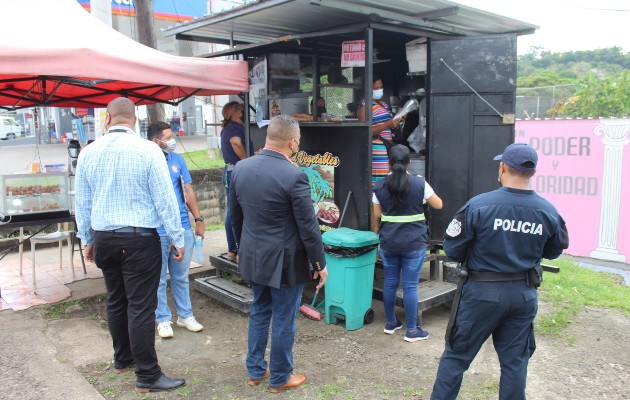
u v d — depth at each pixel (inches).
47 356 148.8
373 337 171.6
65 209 207.6
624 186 309.9
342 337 171.0
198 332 174.4
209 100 510.9
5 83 204.8
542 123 336.8
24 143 935.0
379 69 245.3
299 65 223.3
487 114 194.2
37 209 201.5
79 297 199.8
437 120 201.2
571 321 186.7
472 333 109.4
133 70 164.7
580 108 642.8
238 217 133.0
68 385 131.4
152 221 127.9
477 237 108.1
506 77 191.0
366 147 182.7
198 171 375.9
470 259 111.1
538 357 157.8
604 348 164.6
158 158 127.0
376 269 214.1
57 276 226.8
